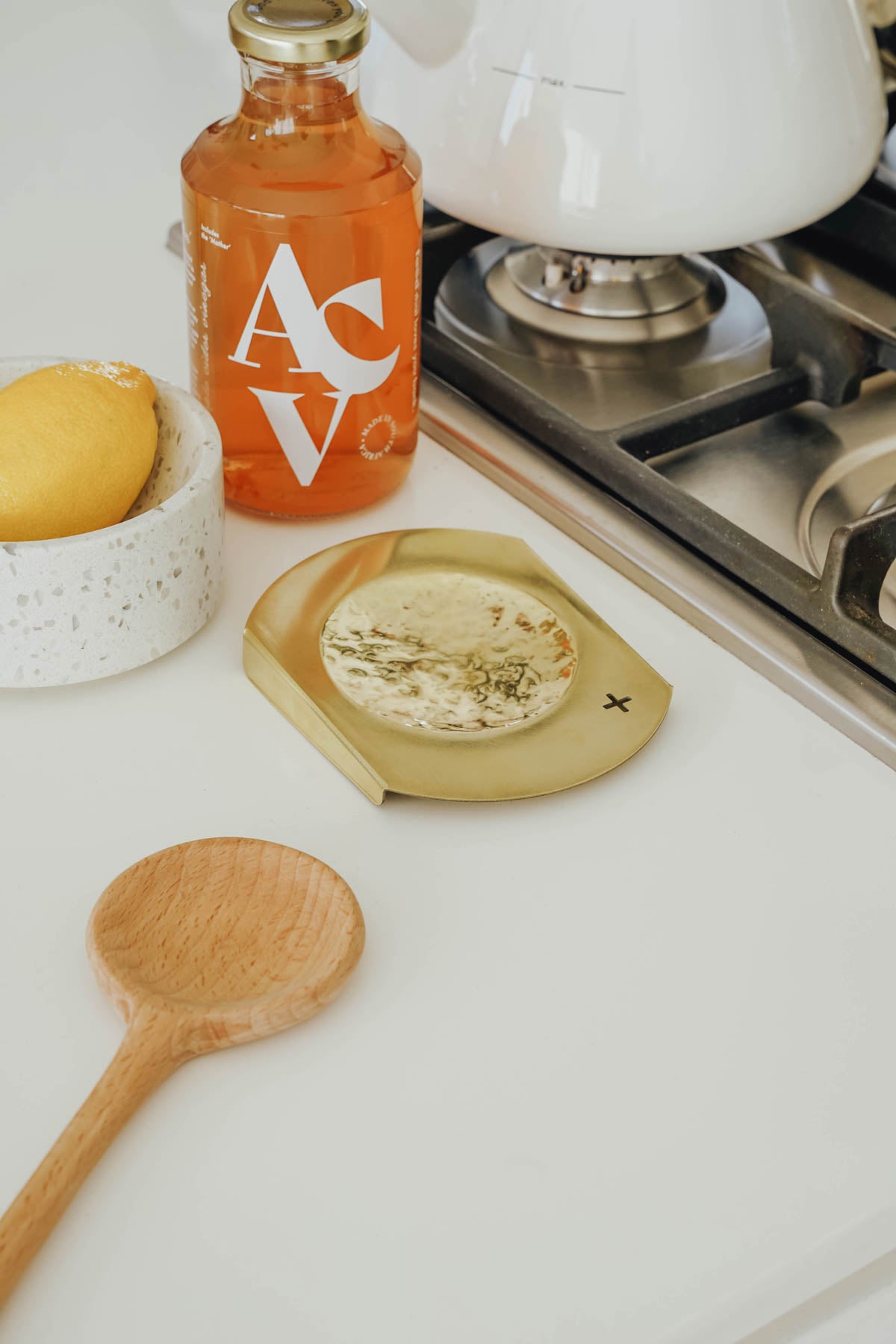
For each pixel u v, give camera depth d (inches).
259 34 16.6
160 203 27.8
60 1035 13.2
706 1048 13.4
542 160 21.1
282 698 16.9
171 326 24.0
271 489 19.6
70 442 16.3
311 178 17.4
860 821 15.9
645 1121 12.8
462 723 16.4
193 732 16.7
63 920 14.2
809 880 15.2
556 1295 11.5
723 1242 11.9
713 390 23.5
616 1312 11.4
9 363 18.4
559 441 20.9
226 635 18.3
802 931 14.6
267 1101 12.8
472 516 20.6
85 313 24.2
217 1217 11.9
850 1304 12.3
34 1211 11.4
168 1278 11.4
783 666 17.6
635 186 21.0
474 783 15.5
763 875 15.2
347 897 14.1
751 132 20.8
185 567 16.9
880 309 25.7
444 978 13.9
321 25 16.9
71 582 15.8
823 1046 13.5
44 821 15.3
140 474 17.3
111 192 28.1
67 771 16.0
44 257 25.8
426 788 15.4
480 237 24.9
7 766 16.0
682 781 16.3
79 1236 11.7
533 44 20.6
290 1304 11.3
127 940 13.6
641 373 23.8
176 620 17.2
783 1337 12.0
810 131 21.3
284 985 13.3
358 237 17.6
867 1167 12.5
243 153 17.7
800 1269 11.8
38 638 16.2
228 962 13.6
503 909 14.7
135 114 31.0
